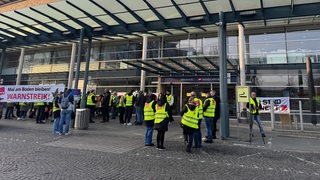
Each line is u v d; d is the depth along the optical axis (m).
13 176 4.84
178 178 5.00
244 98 9.98
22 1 14.04
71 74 23.97
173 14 11.41
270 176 5.28
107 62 23.16
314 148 8.41
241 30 18.03
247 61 18.31
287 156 7.23
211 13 11.06
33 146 7.84
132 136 10.16
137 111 14.05
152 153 7.29
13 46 16.31
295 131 11.59
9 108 16.36
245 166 6.06
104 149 7.70
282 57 17.58
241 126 14.40
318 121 12.22
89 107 14.77
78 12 11.82
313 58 16.83
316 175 5.40
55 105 10.66
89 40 13.84
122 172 5.32
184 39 20.80
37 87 14.58
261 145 8.80
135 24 12.70
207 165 6.07
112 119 17.11
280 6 10.06
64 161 6.11
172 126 14.07
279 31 17.98
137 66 16.98
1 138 9.04
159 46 21.52
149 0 10.29
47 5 11.24
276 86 17.31
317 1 9.53
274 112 12.98
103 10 11.30
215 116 9.94
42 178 4.76
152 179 4.90
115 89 22.34
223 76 10.29
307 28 17.34
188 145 7.53
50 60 26.73
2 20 13.12
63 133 10.48
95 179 4.80
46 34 14.76
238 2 9.98
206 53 19.83
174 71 18.30
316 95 16.25
